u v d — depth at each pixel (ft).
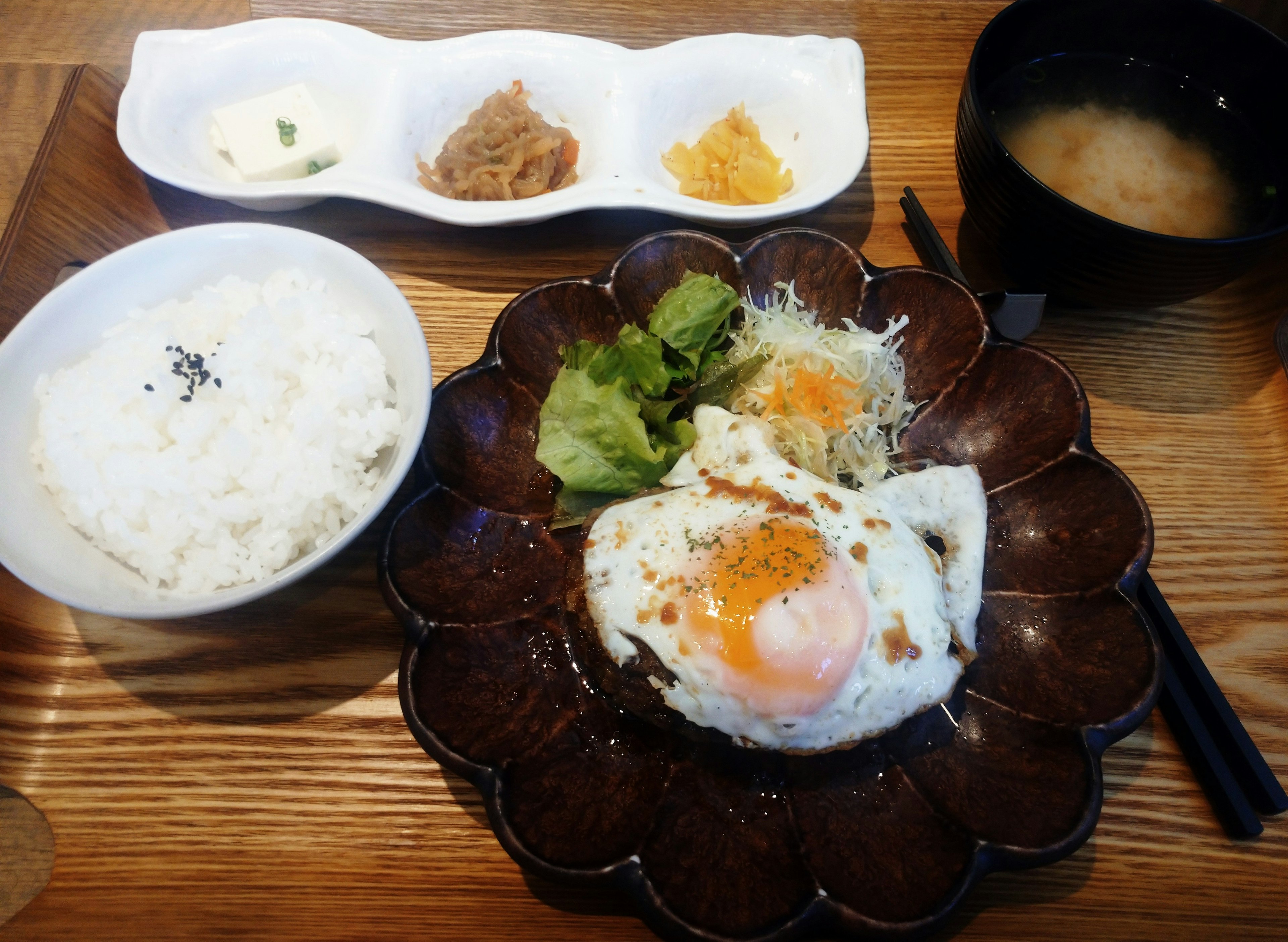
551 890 0.89
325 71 1.29
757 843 0.88
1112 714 0.89
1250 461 1.12
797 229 1.14
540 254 1.24
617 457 1.02
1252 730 0.97
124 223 1.20
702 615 0.90
